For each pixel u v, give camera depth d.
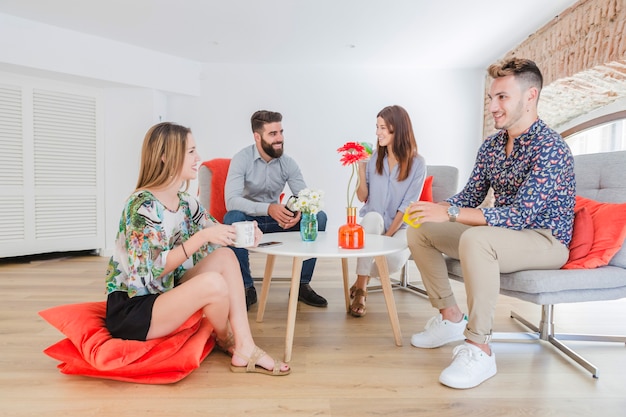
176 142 1.45
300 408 1.27
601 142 3.51
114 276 1.50
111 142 4.16
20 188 3.70
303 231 1.89
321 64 4.73
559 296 1.49
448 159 4.87
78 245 4.03
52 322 1.49
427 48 4.17
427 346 1.75
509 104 1.54
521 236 1.49
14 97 3.63
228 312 1.51
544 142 1.51
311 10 3.32
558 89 3.49
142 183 1.49
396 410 1.26
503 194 1.72
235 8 3.28
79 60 3.74
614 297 1.53
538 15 3.40
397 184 2.35
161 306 1.39
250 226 1.47
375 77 4.78
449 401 1.32
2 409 1.24
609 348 1.77
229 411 1.25
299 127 4.79
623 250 1.60
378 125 2.32
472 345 1.47
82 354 1.42
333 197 4.84
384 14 3.39
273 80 4.74
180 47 4.16
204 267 1.51
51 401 1.29
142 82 4.16
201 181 2.86
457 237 1.66
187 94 4.57
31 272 3.25
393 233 2.30
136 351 1.38
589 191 1.91
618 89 3.12
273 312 2.25
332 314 2.21
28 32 3.44
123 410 1.24
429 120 4.84
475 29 3.69
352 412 1.25
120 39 3.93
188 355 1.42
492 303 1.45
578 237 1.62
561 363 1.61
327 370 1.53
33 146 3.74
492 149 1.75
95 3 3.18
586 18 2.95
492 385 1.43
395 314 1.77
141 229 1.38
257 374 1.49
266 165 2.61
